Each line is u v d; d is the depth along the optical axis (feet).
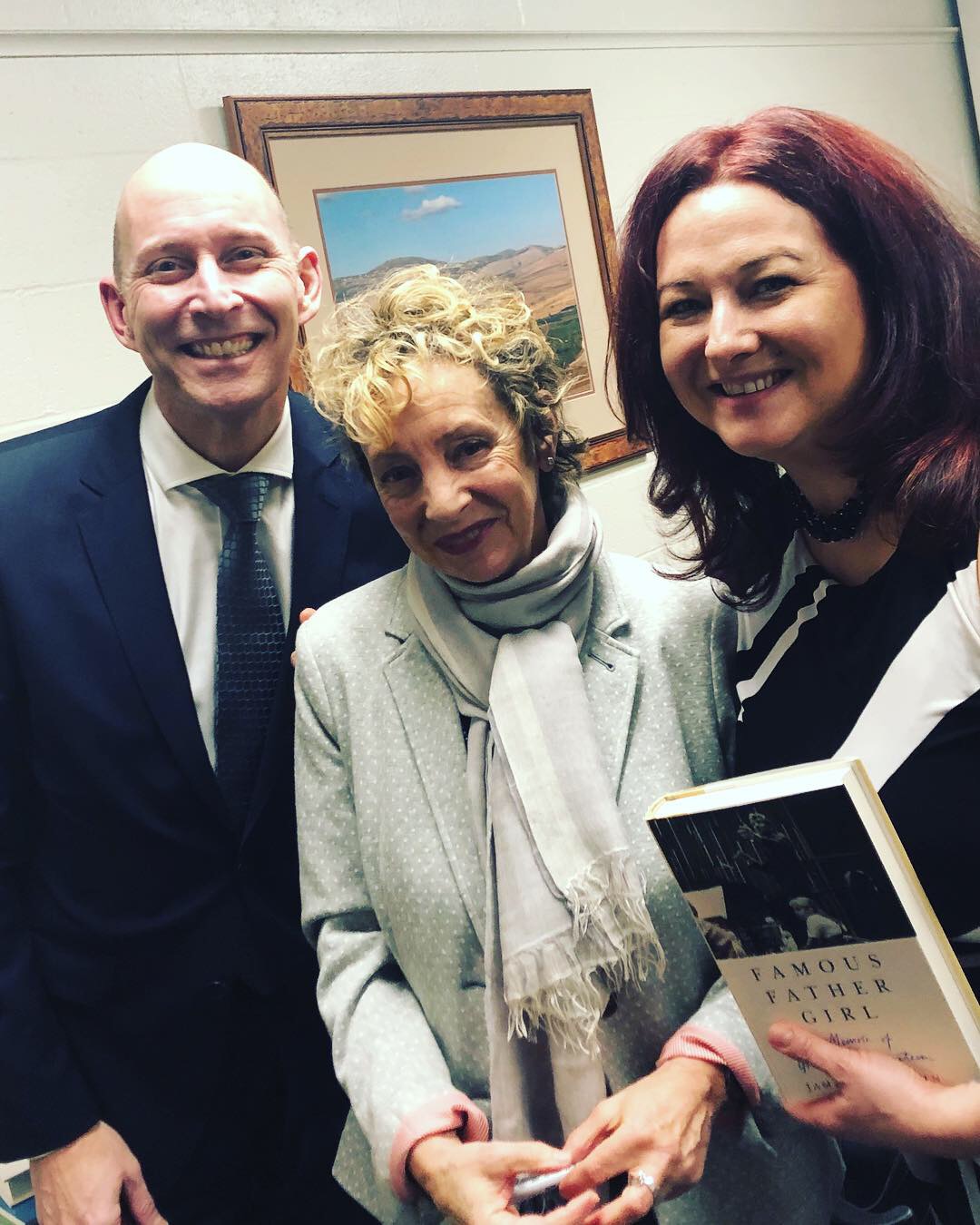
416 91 7.70
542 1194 3.52
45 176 5.97
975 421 3.05
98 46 6.14
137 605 4.54
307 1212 4.99
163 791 4.58
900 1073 2.78
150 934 4.70
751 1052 3.33
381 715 3.70
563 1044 3.44
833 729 3.24
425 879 3.56
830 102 11.10
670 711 3.54
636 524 9.25
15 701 4.60
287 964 4.79
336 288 7.13
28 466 4.72
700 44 9.84
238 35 6.74
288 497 4.75
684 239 3.12
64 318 6.06
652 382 3.60
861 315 3.10
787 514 3.58
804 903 2.72
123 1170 4.72
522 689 3.47
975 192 12.87
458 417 3.25
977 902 3.03
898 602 3.12
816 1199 3.63
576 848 3.35
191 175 4.33
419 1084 3.48
